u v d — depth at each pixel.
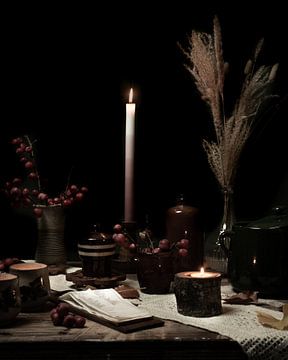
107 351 1.13
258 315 1.25
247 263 1.43
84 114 1.80
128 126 1.65
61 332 1.18
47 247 1.64
